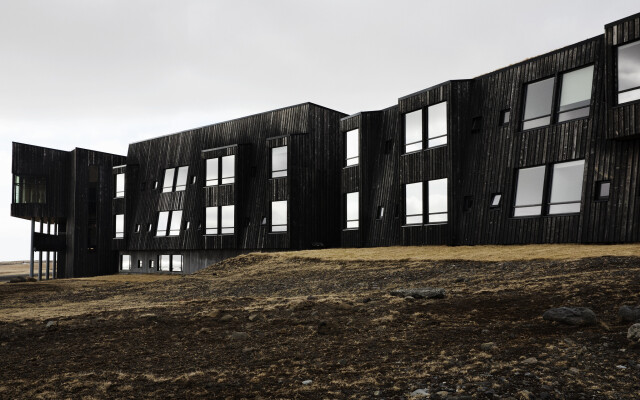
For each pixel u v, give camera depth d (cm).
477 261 1662
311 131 3266
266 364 654
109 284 2380
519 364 566
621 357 569
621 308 740
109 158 4741
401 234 2564
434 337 732
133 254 4397
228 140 3725
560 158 1950
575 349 611
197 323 997
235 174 3497
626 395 461
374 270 1823
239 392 537
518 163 2111
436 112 2459
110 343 859
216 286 1920
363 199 2869
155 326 992
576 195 1902
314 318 959
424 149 2484
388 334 777
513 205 2122
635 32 1677
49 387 593
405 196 2591
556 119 2008
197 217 3812
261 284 1845
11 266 9875
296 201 3169
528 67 2128
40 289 2195
